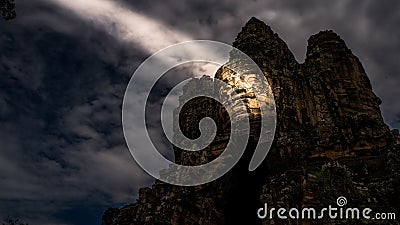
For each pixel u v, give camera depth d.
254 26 49.16
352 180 34.34
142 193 42.91
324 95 44.50
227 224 36.56
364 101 44.50
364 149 39.53
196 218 36.53
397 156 36.09
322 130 40.78
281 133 38.97
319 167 36.09
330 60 48.03
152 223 36.28
